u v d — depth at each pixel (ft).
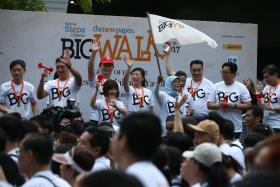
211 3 95.66
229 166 26.78
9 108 51.03
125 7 95.09
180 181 26.43
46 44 59.31
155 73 61.62
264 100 56.18
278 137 13.32
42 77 50.85
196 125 33.81
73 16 59.93
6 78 58.29
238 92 54.60
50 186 22.53
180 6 95.91
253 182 12.01
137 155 17.90
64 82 51.80
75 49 59.93
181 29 52.95
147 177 17.33
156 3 96.07
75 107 47.75
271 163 12.72
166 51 54.29
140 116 18.13
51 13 59.41
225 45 64.64
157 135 18.03
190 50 63.10
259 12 95.91
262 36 96.43
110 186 12.91
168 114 52.06
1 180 22.36
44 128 37.58
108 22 60.70
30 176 23.50
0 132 28.60
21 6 64.44
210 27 64.18
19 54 58.75
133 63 61.21
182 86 53.47
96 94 50.42
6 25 58.39
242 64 65.21
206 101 54.75
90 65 51.98
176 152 26.99
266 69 55.83
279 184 11.87
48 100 52.34
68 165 25.45
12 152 29.37
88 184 13.20
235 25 64.85
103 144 27.73
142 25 61.41
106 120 49.80
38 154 23.27
